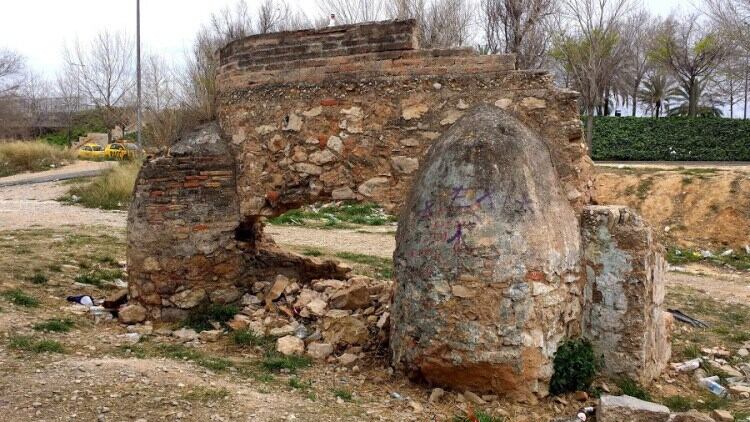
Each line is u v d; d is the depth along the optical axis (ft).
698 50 110.93
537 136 20.02
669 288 37.22
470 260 17.42
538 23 74.54
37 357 18.33
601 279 19.71
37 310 23.45
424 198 18.75
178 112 73.72
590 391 18.60
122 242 39.78
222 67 25.32
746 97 131.34
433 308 17.84
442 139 19.90
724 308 32.24
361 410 16.44
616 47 101.55
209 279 24.23
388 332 21.43
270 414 15.60
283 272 27.76
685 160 90.38
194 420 14.90
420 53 21.50
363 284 25.91
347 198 22.61
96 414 14.83
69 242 37.65
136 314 23.82
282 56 23.39
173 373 17.85
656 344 20.68
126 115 134.62
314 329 23.06
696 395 19.83
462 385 17.87
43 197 68.49
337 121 22.54
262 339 22.09
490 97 20.77
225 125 24.82
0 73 149.28
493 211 17.58
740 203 53.78
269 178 23.72
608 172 69.26
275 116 23.45
